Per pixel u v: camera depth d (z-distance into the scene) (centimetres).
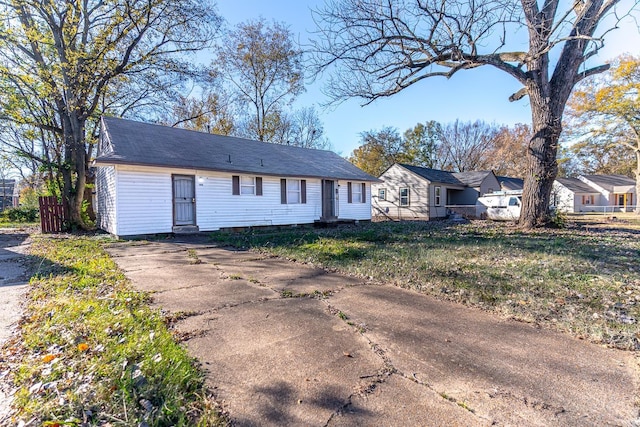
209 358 253
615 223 1594
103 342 266
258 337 292
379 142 3612
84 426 172
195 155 1272
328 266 600
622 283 451
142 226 1094
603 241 860
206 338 290
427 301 397
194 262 656
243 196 1352
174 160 1149
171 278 517
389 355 257
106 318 318
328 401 197
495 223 1673
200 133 1555
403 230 1279
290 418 182
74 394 195
